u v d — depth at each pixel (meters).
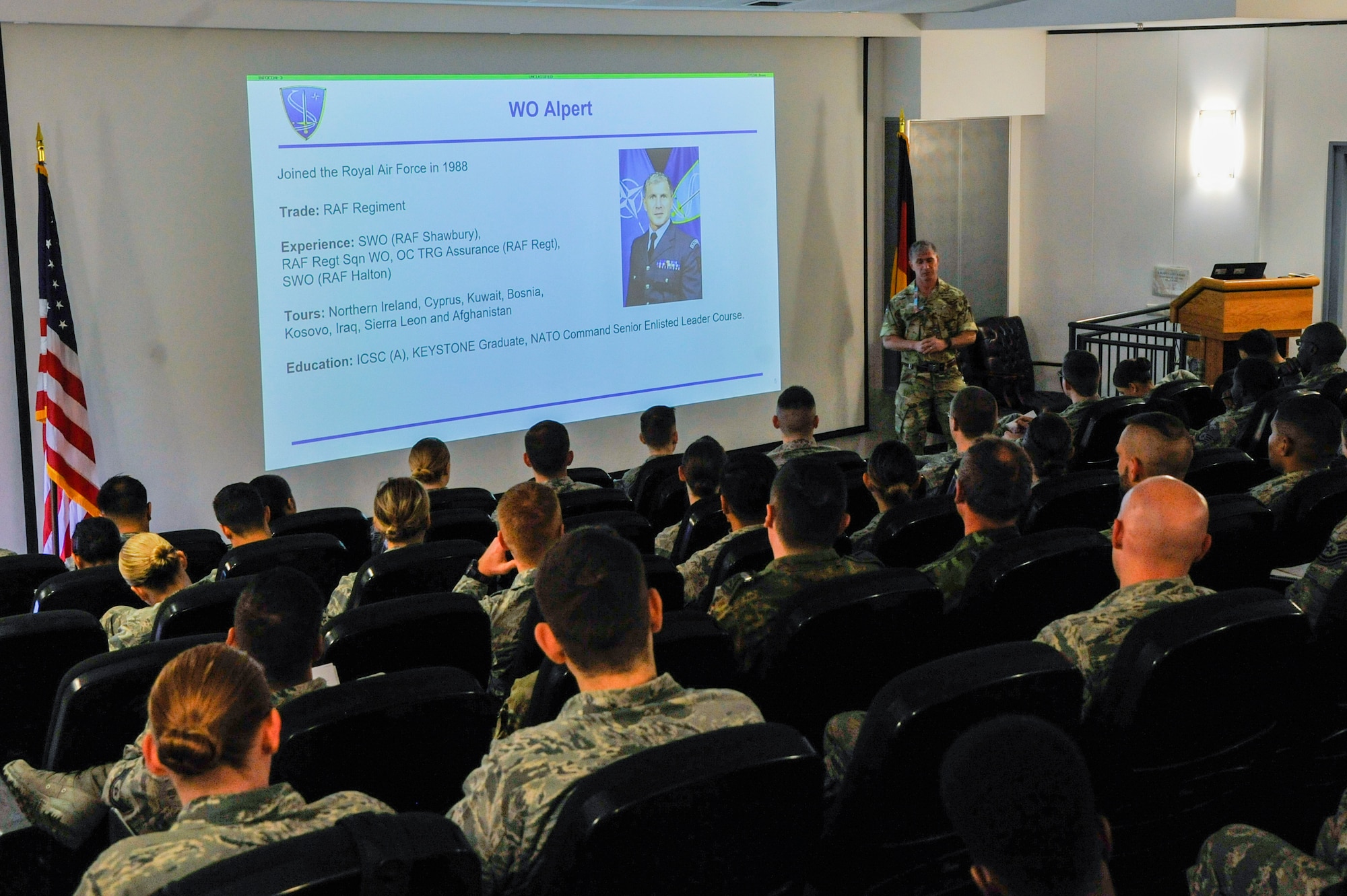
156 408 7.19
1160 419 3.73
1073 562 2.86
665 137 8.89
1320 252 10.07
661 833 1.63
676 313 9.12
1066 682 2.05
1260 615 2.17
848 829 2.15
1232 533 3.30
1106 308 11.20
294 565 3.94
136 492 4.89
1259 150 10.16
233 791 1.73
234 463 7.48
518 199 8.27
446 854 1.50
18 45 6.54
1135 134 10.80
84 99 6.75
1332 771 2.83
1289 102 10.02
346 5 7.32
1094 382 6.11
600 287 8.72
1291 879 1.84
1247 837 1.95
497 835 1.78
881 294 10.47
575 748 1.83
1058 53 11.08
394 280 7.84
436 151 7.91
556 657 1.99
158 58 6.94
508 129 8.17
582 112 8.47
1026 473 3.21
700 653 2.52
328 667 2.66
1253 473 4.36
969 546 3.19
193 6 6.86
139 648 2.60
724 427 9.62
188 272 7.20
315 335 7.60
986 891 1.22
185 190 7.12
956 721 2.00
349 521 5.01
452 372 8.15
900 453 4.23
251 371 7.48
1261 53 10.04
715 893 1.74
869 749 2.03
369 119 7.64
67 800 2.60
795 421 5.30
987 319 11.06
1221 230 10.43
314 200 7.49
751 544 3.41
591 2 7.77
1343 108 9.76
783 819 1.73
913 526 3.69
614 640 1.90
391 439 7.96
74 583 3.87
